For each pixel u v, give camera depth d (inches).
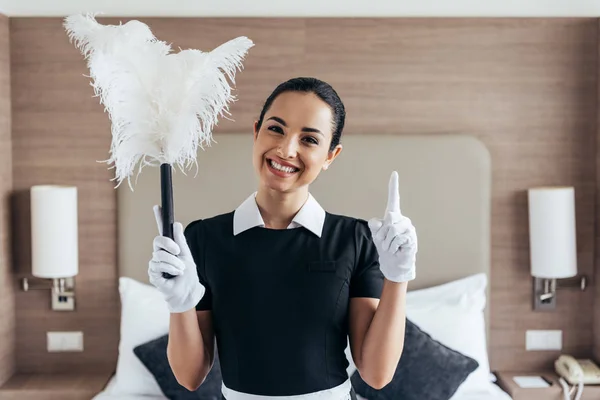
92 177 137.5
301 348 57.6
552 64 137.8
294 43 136.0
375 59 136.8
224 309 58.6
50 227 129.6
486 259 137.2
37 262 131.0
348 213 135.1
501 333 141.6
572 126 138.9
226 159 134.0
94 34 54.9
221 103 57.5
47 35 135.3
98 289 139.1
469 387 122.3
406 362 119.0
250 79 136.2
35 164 137.3
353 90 137.2
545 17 137.2
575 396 130.3
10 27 134.9
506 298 141.1
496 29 137.1
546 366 142.6
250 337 57.7
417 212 135.8
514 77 137.8
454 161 135.6
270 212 60.1
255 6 135.8
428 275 136.6
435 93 137.6
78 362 140.6
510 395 131.0
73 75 136.0
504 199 139.6
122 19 134.9
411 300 131.6
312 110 56.1
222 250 59.6
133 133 54.7
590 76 138.3
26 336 140.1
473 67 137.5
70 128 136.9
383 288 57.7
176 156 55.1
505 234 140.1
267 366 57.6
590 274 140.9
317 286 58.2
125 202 135.4
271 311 57.8
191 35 135.0
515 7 137.2
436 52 136.9
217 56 56.8
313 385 57.8
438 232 136.2
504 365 142.1
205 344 60.7
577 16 137.4
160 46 56.1
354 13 136.5
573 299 141.8
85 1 134.8
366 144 135.1
